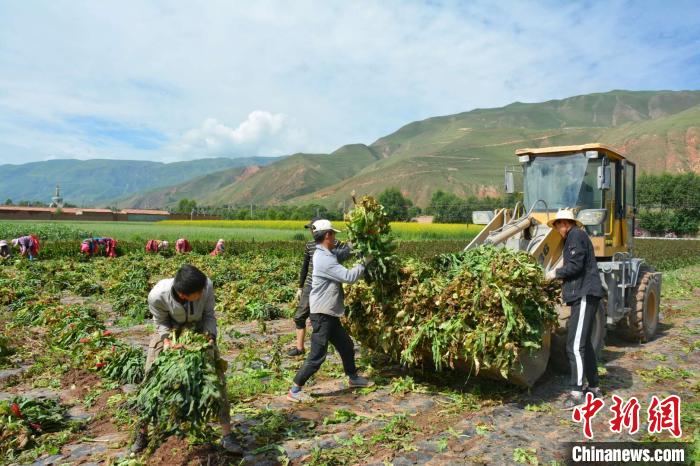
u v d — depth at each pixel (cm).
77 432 521
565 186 892
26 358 796
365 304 662
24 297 1234
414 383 656
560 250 770
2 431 489
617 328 909
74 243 2634
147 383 431
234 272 1673
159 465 429
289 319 1120
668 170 18325
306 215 9700
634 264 891
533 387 647
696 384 664
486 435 505
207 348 436
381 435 491
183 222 7975
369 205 641
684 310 1250
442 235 4478
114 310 1183
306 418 544
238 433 500
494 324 557
